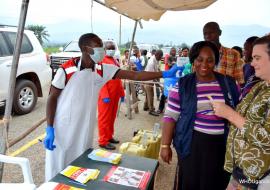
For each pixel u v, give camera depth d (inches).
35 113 247.0
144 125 232.1
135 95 269.3
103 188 66.2
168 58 335.9
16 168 138.9
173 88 86.7
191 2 128.1
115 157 82.0
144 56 390.9
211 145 81.2
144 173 74.2
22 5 86.5
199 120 81.7
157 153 141.9
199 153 82.6
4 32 221.9
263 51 57.5
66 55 406.9
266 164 60.2
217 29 125.0
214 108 70.7
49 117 94.3
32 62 249.1
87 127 99.1
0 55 213.6
